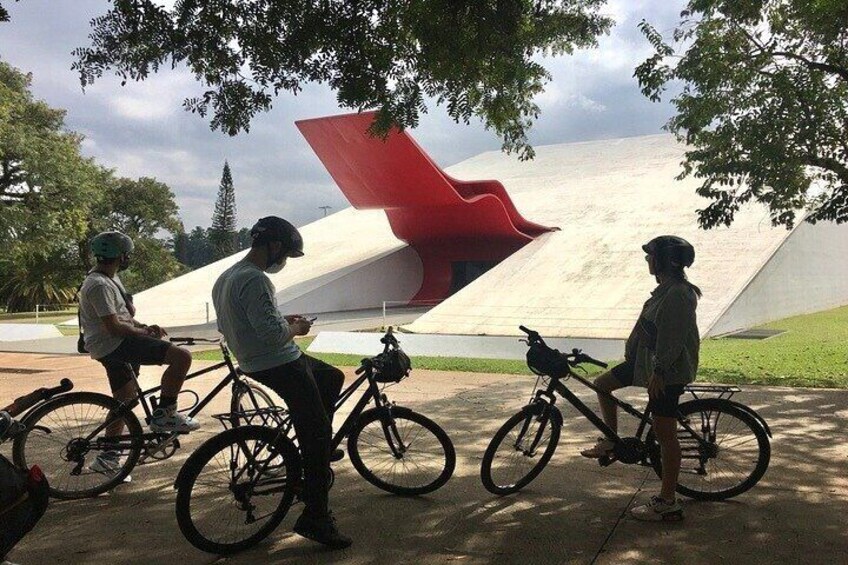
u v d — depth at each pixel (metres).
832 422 6.73
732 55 10.16
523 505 4.48
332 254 35.44
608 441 4.62
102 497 4.80
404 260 34.84
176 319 26.70
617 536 3.93
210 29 6.57
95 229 47.03
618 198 32.19
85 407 5.06
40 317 34.53
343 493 4.80
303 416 3.85
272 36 6.61
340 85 6.90
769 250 21.94
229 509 3.98
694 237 24.22
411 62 7.27
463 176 43.62
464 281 35.75
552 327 19.19
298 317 4.16
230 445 3.87
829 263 28.08
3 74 32.34
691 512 4.32
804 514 4.23
